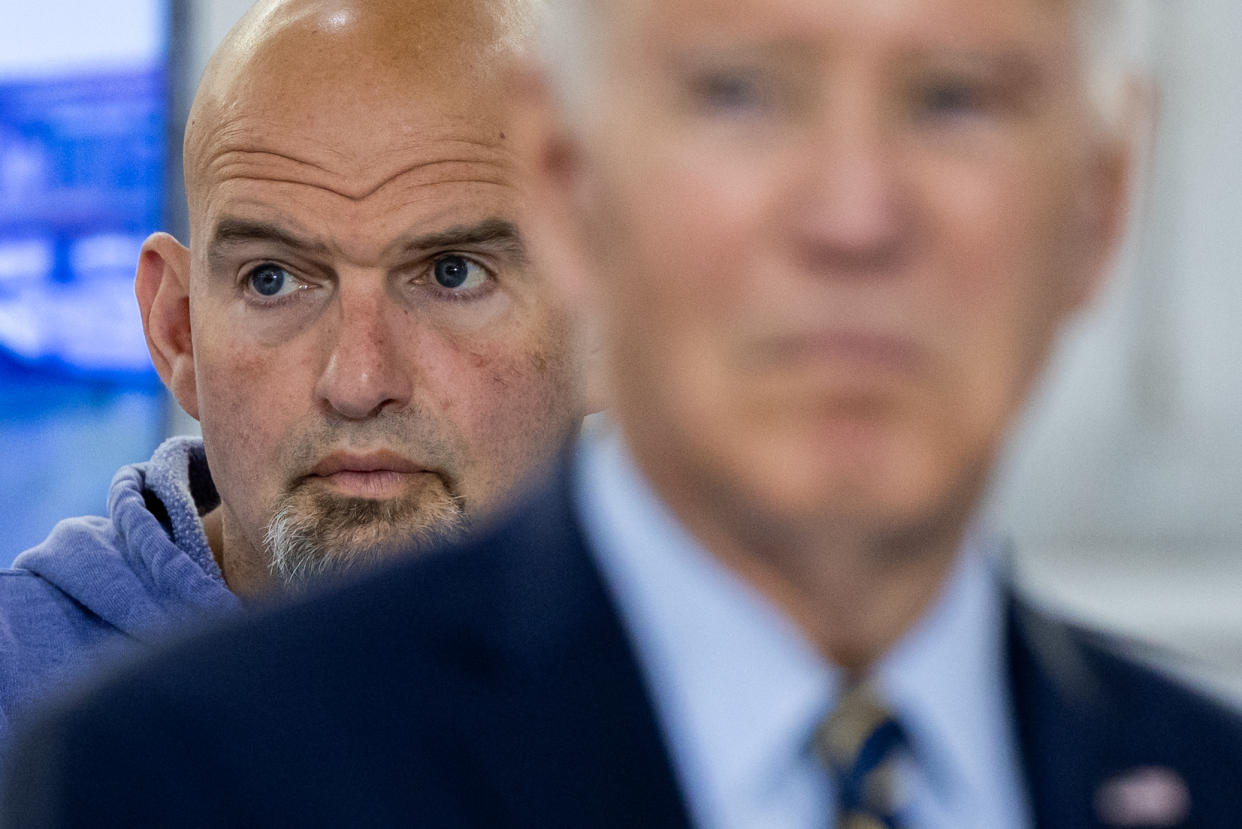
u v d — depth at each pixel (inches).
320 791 70.1
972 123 66.0
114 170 585.3
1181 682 82.5
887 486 64.3
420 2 187.8
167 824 69.4
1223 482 640.4
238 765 70.5
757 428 64.6
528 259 186.9
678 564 72.6
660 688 72.6
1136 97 73.9
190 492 214.5
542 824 70.4
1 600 201.3
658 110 67.2
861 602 69.8
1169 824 75.5
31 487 595.5
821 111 64.9
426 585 77.2
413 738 71.6
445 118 182.7
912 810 72.4
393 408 183.5
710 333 65.4
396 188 181.8
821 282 63.6
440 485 185.3
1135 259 631.8
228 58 190.9
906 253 63.9
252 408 186.9
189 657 74.8
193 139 192.9
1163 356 642.8
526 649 73.7
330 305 185.6
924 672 72.8
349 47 185.3
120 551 205.8
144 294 217.0
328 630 75.2
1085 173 72.1
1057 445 644.1
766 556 69.0
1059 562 629.0
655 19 67.4
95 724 72.0
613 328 70.7
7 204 589.0
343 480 184.4
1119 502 644.1
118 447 594.9
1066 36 68.2
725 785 71.4
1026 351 68.3
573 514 76.7
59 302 591.2
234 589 200.8
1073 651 81.9
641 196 67.6
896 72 64.7
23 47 583.2
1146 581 607.2
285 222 181.9
